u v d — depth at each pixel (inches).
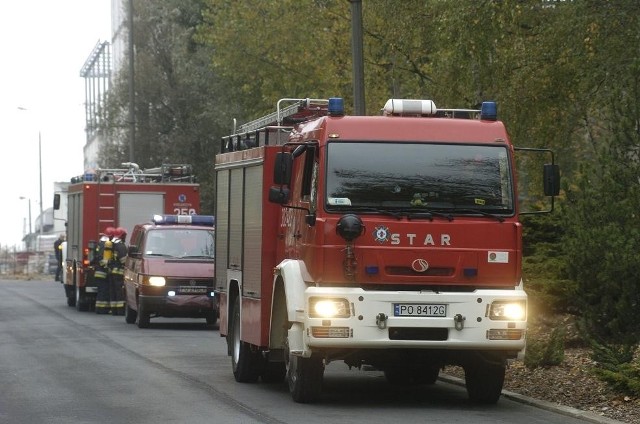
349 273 647.1
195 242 1384.1
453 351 664.4
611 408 649.6
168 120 2699.3
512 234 663.8
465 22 1058.7
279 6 1878.7
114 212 1654.8
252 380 807.7
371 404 689.0
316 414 637.9
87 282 1638.8
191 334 1264.8
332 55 1792.6
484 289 660.7
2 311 1699.1
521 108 1127.0
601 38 995.9
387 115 697.6
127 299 1440.7
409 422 606.5
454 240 657.0
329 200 657.0
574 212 783.1
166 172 1696.6
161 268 1337.4
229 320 842.2
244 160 805.9
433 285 656.4
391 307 647.1
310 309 646.5
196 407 668.1
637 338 751.7
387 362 670.5
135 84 2667.3
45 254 3801.7
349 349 655.8
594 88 1048.2
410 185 663.8
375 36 1600.6
